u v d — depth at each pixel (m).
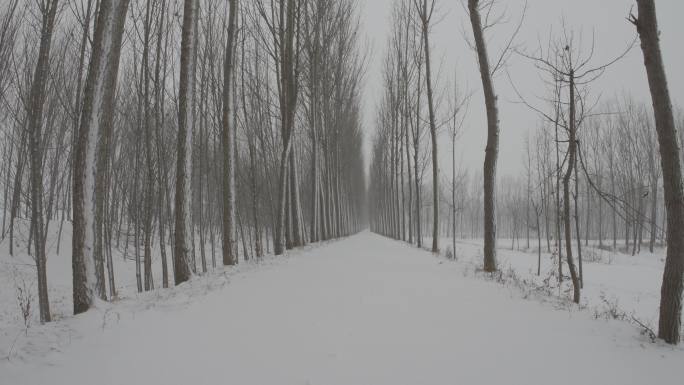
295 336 4.77
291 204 20.59
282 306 6.31
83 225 6.46
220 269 12.05
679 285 5.03
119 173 19.45
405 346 4.48
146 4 13.02
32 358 3.96
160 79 14.43
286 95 18.19
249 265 12.17
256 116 20.95
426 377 3.62
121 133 18.48
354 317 5.66
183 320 5.50
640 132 34.72
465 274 10.26
